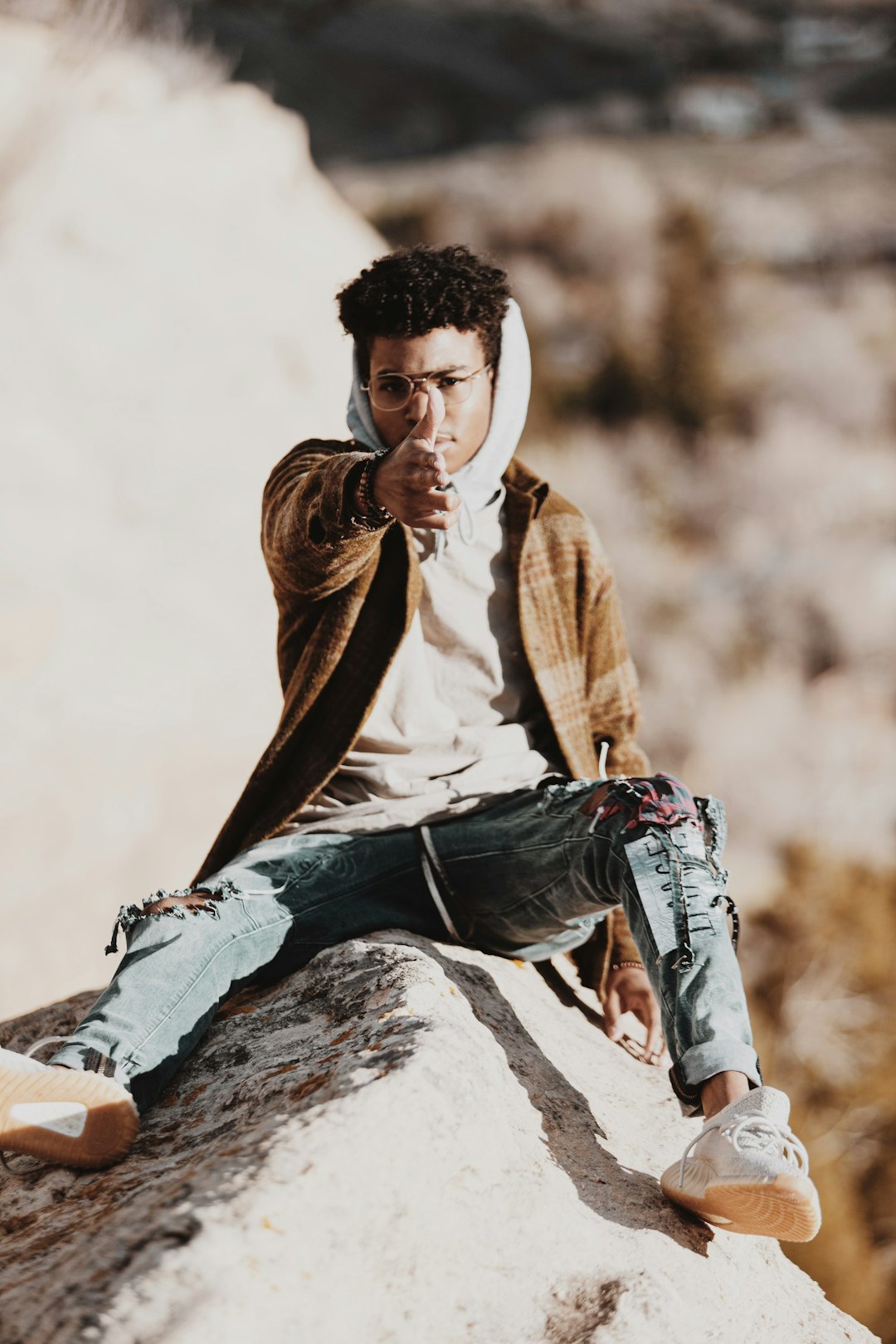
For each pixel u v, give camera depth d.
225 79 23.06
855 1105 17.94
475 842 3.16
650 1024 3.55
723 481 43.59
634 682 3.59
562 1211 2.53
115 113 19.14
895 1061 18.03
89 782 12.00
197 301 18.52
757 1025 18.69
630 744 3.59
